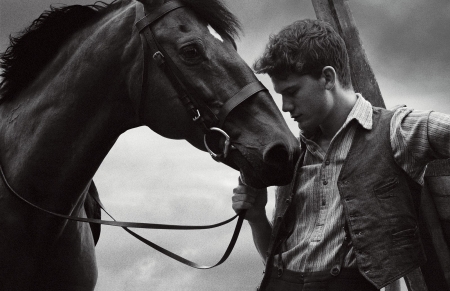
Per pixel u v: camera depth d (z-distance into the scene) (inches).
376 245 69.9
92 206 104.9
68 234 91.7
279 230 77.5
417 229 71.6
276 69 74.6
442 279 102.4
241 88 82.1
